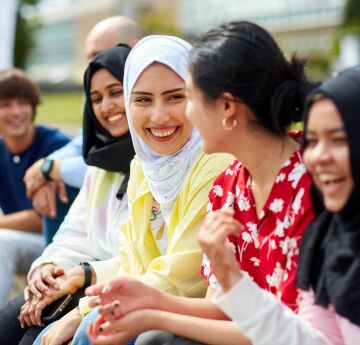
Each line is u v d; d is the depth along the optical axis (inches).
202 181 93.7
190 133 97.5
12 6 222.1
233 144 77.2
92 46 145.8
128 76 100.7
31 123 162.1
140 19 1402.6
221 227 69.6
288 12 1847.9
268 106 74.9
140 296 78.5
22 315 103.7
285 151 77.2
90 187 117.5
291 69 75.4
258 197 79.3
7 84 157.9
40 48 2066.9
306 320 69.5
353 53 1145.4
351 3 1151.0
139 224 101.6
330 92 64.7
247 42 74.2
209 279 83.3
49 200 133.8
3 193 166.2
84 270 103.2
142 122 98.0
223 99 74.6
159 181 98.0
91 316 87.7
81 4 1811.0
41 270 106.8
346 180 64.9
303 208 73.0
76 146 138.2
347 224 66.0
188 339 76.0
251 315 67.8
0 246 143.2
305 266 69.6
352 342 65.4
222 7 1827.0
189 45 99.4
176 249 92.5
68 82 1291.8
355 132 63.6
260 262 77.8
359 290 64.0
